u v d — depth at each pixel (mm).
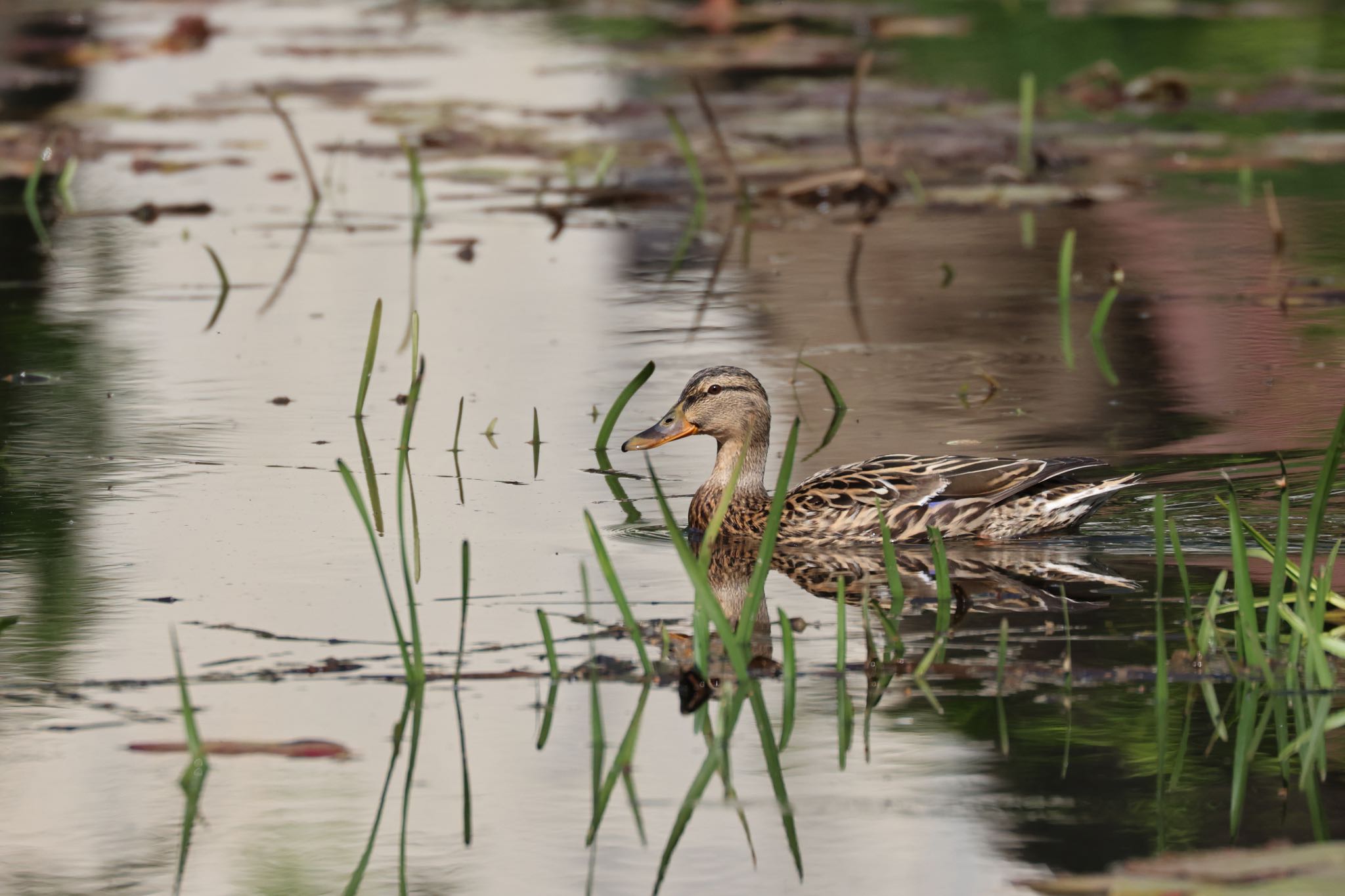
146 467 14305
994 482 12836
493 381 17234
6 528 12648
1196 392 16094
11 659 9938
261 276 22359
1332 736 8633
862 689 9406
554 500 13609
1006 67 37750
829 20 46562
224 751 8672
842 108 33062
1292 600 10438
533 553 12148
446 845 7773
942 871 7336
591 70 36625
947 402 16156
